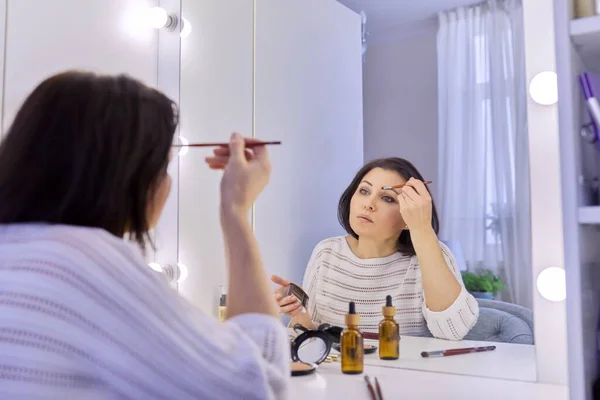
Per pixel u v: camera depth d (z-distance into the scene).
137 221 0.62
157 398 0.49
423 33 1.11
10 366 0.47
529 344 0.99
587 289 0.64
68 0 1.29
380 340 1.14
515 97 1.00
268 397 0.53
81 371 0.48
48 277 0.49
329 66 1.26
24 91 1.21
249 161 0.78
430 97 1.10
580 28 0.61
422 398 0.93
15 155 0.58
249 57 1.44
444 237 1.08
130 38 1.42
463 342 1.05
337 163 1.25
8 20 1.18
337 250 1.25
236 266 0.69
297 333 1.25
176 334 0.51
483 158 1.03
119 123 0.59
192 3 1.53
